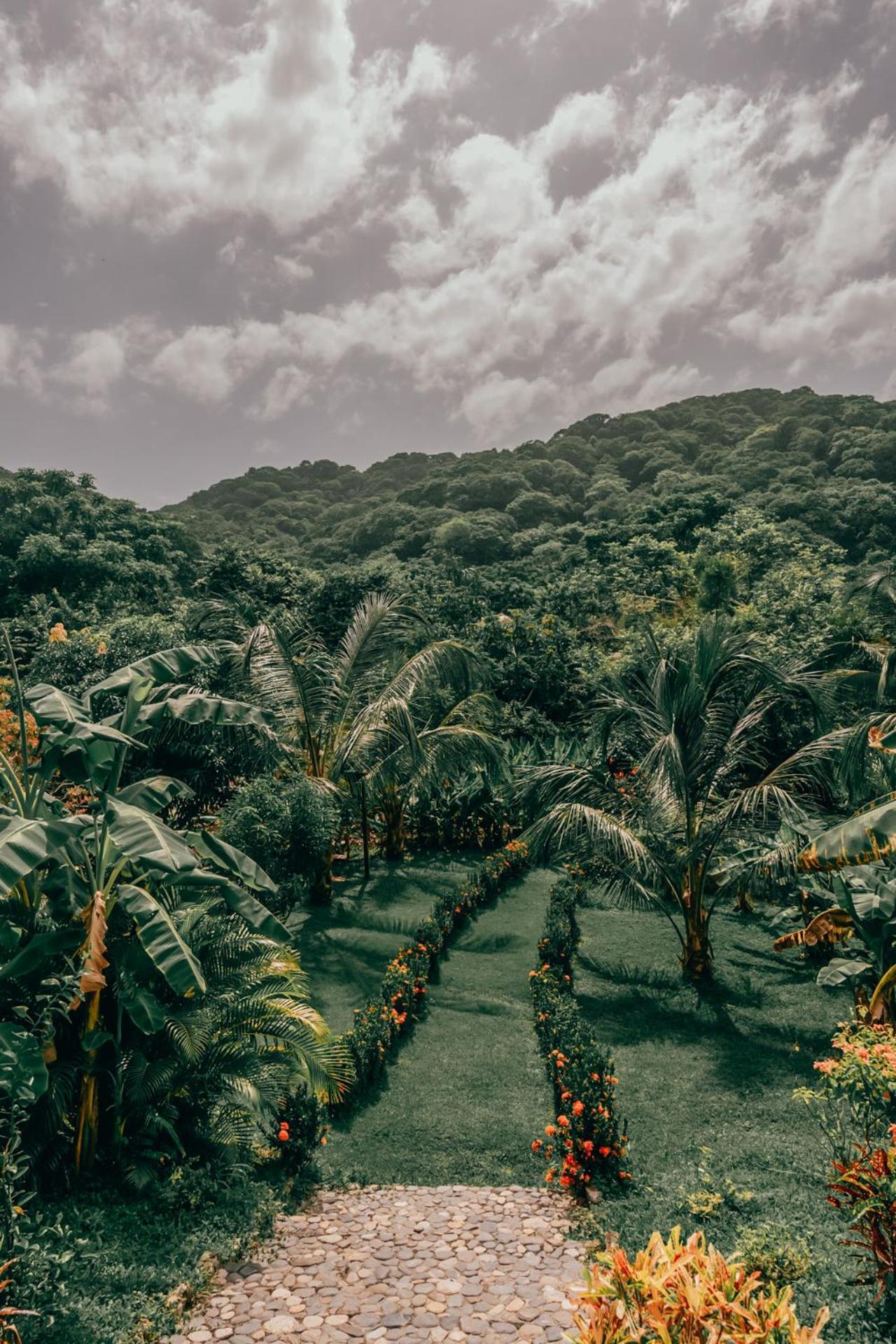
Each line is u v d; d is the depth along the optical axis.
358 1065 8.19
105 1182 5.86
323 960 11.72
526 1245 5.50
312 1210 6.06
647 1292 3.04
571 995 10.77
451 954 12.30
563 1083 7.48
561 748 21.73
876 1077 5.08
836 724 14.45
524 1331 4.52
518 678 25.39
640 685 12.95
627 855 10.86
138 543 46.06
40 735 6.55
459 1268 5.21
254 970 6.94
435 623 25.92
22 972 5.50
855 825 6.84
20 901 6.01
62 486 46.41
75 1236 5.11
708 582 31.47
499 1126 7.52
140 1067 5.96
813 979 11.43
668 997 10.78
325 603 27.02
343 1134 7.42
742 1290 3.06
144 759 13.45
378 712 14.46
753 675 11.49
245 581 29.56
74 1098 5.82
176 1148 6.21
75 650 15.56
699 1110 7.80
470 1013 10.23
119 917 6.10
